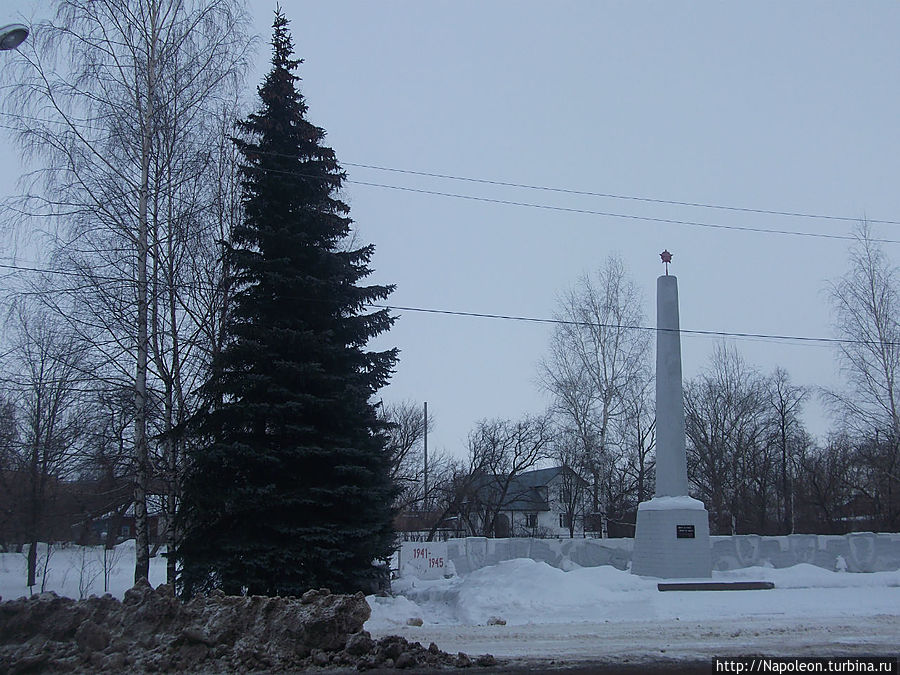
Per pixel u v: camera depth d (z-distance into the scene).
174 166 18.36
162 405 19.08
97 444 18.78
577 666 10.81
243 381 17.12
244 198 19.06
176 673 10.20
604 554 28.19
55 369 17.94
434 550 27.25
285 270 18.16
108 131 17.69
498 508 50.81
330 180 19.27
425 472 47.66
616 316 35.56
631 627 15.62
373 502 18.47
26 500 27.27
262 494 16.61
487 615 17.61
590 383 35.50
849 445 44.59
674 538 22.97
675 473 23.75
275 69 19.66
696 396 52.19
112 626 11.25
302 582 17.03
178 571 17.14
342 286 19.23
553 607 18.28
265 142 19.16
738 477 50.75
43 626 11.25
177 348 18.69
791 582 23.02
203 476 16.81
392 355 19.66
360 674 10.17
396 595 21.05
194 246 18.62
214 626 11.04
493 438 51.47
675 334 24.48
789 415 52.59
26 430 24.84
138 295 17.33
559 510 63.88
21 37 11.77
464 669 10.53
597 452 36.44
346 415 18.25
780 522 50.94
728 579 23.34
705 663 11.04
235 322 18.34
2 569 31.14
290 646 10.80
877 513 43.66
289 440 17.72
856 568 28.45
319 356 18.36
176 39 18.38
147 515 17.28
